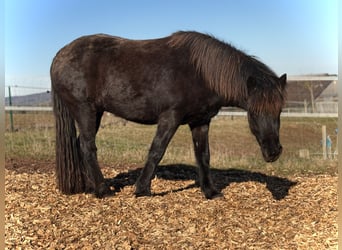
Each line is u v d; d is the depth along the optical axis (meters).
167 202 4.79
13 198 4.95
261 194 5.26
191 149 8.88
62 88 5.03
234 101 4.81
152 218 4.26
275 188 5.58
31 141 9.27
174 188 5.59
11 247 3.57
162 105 4.73
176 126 4.78
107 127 13.34
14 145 8.72
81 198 5.00
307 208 4.62
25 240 3.72
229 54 4.69
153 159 4.83
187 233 3.88
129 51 4.91
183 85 4.66
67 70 4.96
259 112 4.27
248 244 3.62
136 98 4.81
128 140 10.36
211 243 3.66
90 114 5.05
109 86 4.88
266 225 4.09
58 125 5.15
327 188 5.43
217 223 4.13
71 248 3.56
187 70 4.70
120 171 6.63
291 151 9.55
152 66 4.74
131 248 3.54
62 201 4.87
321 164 7.13
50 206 4.66
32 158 7.51
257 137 4.42
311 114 8.70
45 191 5.30
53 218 4.28
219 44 4.74
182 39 4.84
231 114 9.63
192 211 4.48
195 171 6.71
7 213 4.41
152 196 5.03
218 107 4.96
